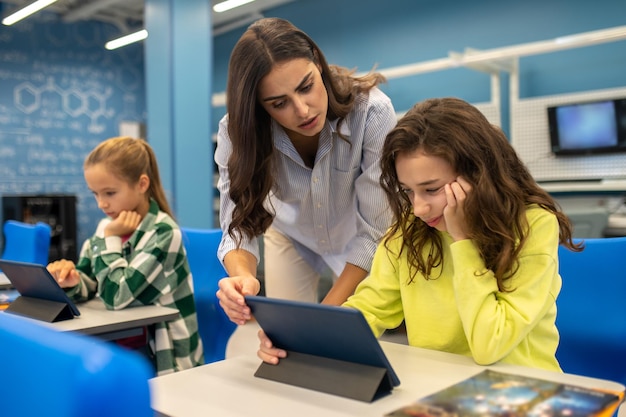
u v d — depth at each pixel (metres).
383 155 1.13
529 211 1.11
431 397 0.79
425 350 1.09
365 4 6.05
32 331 0.42
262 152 1.41
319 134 1.50
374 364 0.85
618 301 1.26
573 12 4.64
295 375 0.91
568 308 1.31
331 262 1.94
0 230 6.01
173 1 3.83
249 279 1.15
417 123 1.07
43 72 6.75
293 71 1.23
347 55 6.25
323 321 0.84
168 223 1.79
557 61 4.79
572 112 4.57
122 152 1.81
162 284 1.72
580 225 3.65
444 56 5.47
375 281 1.27
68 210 6.00
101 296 1.68
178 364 1.73
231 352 2.65
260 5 6.74
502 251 1.04
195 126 3.91
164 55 3.89
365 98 1.50
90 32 7.09
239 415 0.78
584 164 4.64
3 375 0.41
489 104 5.01
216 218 5.98
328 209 1.70
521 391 0.80
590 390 0.79
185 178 3.86
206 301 1.87
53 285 1.47
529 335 1.09
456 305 1.15
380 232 1.56
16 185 6.55
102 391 0.35
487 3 5.15
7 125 6.50
